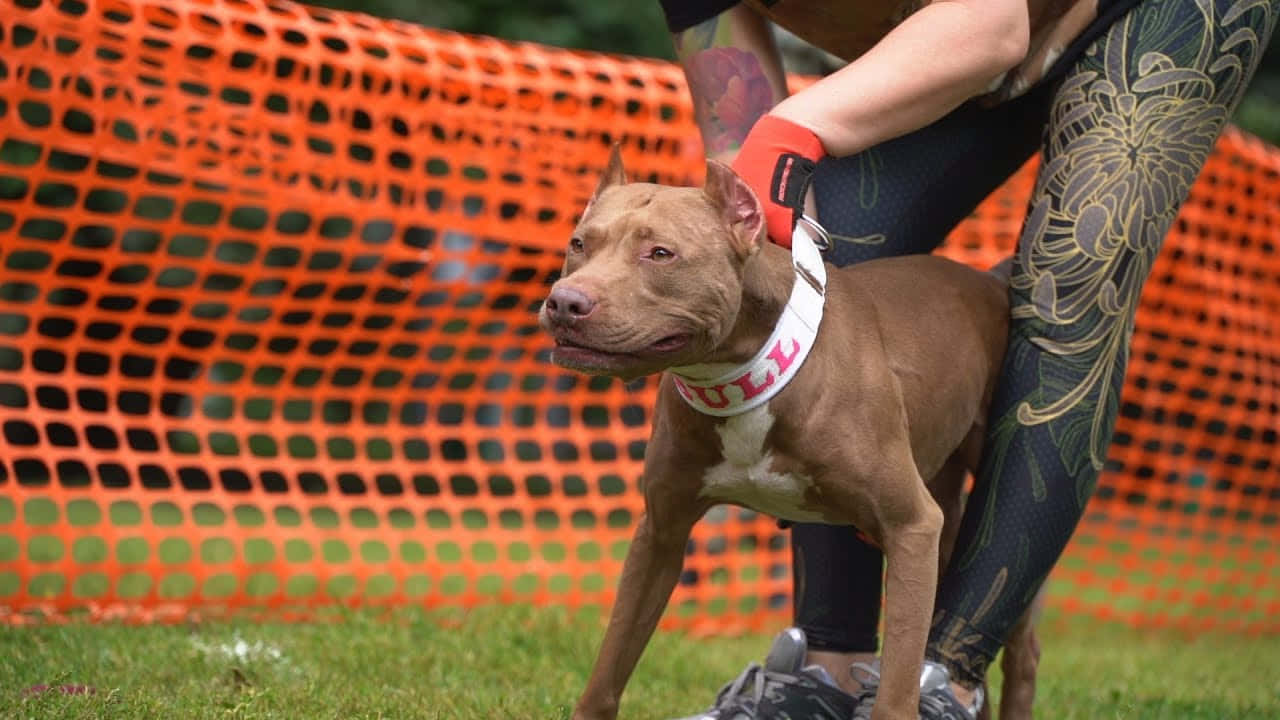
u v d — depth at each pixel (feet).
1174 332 38.01
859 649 15.55
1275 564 41.06
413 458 56.80
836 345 12.78
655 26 55.67
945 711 13.65
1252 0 14.56
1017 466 14.33
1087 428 14.34
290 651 20.01
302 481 55.42
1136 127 14.40
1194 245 37.11
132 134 41.11
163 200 51.11
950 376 14.02
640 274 11.64
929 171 15.74
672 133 31.99
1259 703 20.48
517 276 52.65
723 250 11.85
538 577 31.89
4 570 25.39
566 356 11.55
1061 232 14.47
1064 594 39.47
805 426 12.56
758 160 12.89
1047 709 19.71
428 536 30.22
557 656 21.50
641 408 35.14
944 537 15.90
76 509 47.50
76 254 28.12
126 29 26.99
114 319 28.94
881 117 13.17
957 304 14.53
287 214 52.31
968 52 13.29
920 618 12.72
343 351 31.14
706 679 21.04
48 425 56.54
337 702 16.49
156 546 26.63
